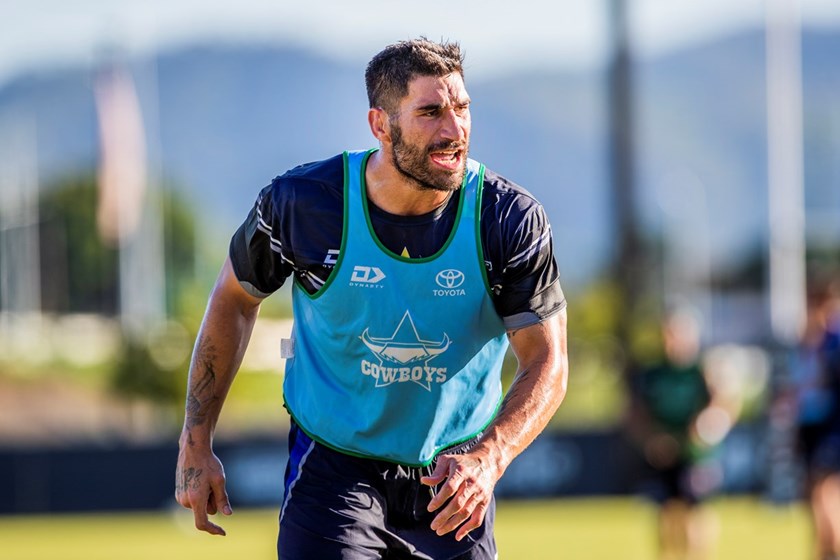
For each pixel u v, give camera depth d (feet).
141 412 231.71
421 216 36.29
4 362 361.51
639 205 178.50
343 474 38.91
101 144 234.17
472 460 34.40
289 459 40.09
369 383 38.04
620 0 177.37
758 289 635.66
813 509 88.89
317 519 38.24
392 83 35.17
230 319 39.19
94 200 573.74
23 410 297.53
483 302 36.99
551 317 37.40
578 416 207.21
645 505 142.00
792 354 101.91
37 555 109.29
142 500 141.79
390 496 39.19
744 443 143.23
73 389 327.47
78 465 141.38
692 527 96.07
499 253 36.42
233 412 235.20
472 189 36.58
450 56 35.24
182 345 225.35
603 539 113.60
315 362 39.17
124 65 234.58
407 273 36.47
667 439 95.66
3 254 477.36
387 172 35.91
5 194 495.41
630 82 178.09
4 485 140.77
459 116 35.22
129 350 225.56
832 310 90.07
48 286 567.18
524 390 36.35
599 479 144.87
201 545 115.75
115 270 564.30
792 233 217.56
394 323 36.94
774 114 218.18
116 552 111.14
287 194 36.91
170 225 557.33
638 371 97.71
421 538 39.42
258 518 139.74
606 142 180.34
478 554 39.75
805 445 89.71
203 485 38.60
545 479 144.46
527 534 118.62
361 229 36.37
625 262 177.37
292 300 39.65
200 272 555.69
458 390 38.50
